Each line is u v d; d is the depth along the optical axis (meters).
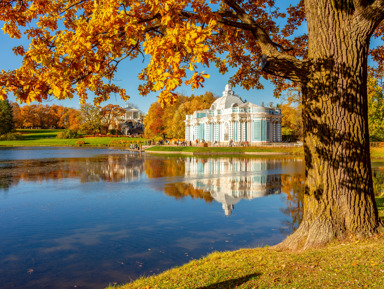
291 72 6.45
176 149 59.97
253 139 67.62
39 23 6.36
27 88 5.00
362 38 5.85
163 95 4.23
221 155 49.72
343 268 4.61
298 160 39.62
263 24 8.95
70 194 16.47
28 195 16.19
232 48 9.38
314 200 6.26
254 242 8.78
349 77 5.89
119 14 5.09
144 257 7.69
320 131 6.12
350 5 5.86
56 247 8.43
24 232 9.80
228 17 7.75
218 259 6.36
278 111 69.25
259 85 9.95
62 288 6.11
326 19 5.96
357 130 5.96
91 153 57.50
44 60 4.68
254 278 4.78
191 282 5.02
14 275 6.73
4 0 6.17
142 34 5.43
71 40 4.98
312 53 6.19
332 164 6.02
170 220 11.20
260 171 26.95
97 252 8.05
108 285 6.21
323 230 6.00
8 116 113.38
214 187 18.66
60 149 74.25
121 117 147.25
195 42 4.21
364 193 6.02
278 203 14.13
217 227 10.30
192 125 84.75
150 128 103.69
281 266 5.11
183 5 4.90
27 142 99.81
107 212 12.45
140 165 32.97
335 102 5.95
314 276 4.52
